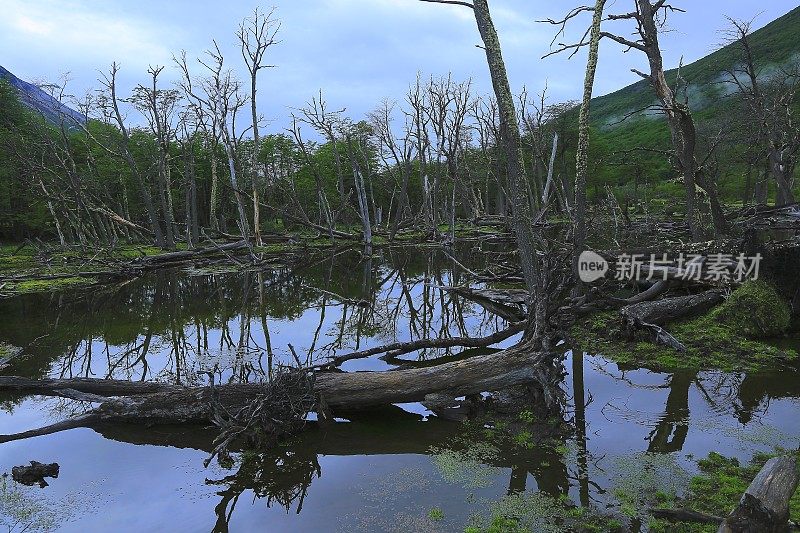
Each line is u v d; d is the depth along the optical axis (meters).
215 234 30.72
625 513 4.21
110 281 19.88
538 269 9.34
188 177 34.94
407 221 37.62
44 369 9.08
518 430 5.96
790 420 5.86
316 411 6.23
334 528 4.20
